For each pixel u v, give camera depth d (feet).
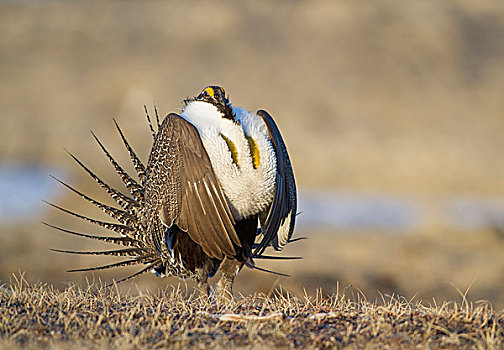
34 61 366.84
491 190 190.29
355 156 226.99
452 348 25.81
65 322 27.73
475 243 97.14
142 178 37.19
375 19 408.67
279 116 292.81
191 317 29.17
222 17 419.95
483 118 294.46
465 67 357.20
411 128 274.77
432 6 430.61
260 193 32.81
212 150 31.86
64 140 249.75
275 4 440.86
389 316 29.68
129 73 345.10
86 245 84.23
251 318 28.48
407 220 126.62
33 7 444.14
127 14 435.12
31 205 119.34
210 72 352.08
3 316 27.89
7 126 263.29
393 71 346.95
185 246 33.76
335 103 308.81
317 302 34.37
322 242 95.20
